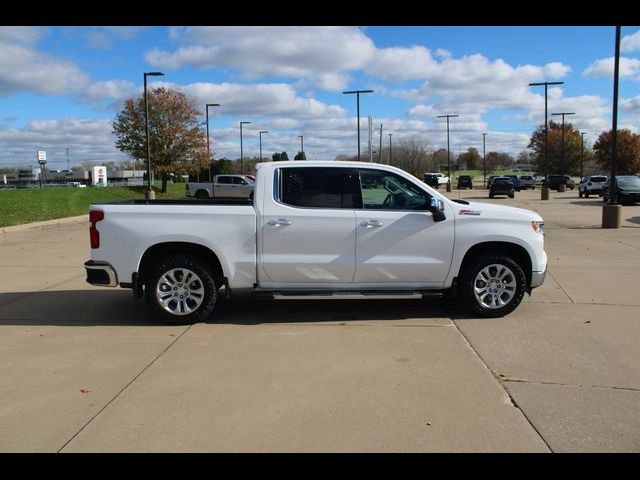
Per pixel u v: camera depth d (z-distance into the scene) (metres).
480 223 6.54
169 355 5.31
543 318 6.67
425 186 6.60
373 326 6.30
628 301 7.56
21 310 7.11
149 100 42.75
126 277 6.30
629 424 3.89
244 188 36.22
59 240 14.93
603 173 105.50
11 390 4.47
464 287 6.59
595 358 5.24
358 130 41.97
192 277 6.34
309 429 3.80
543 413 4.06
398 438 3.68
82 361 5.14
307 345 5.61
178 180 63.91
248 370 4.90
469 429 3.81
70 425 3.86
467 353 5.37
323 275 6.43
